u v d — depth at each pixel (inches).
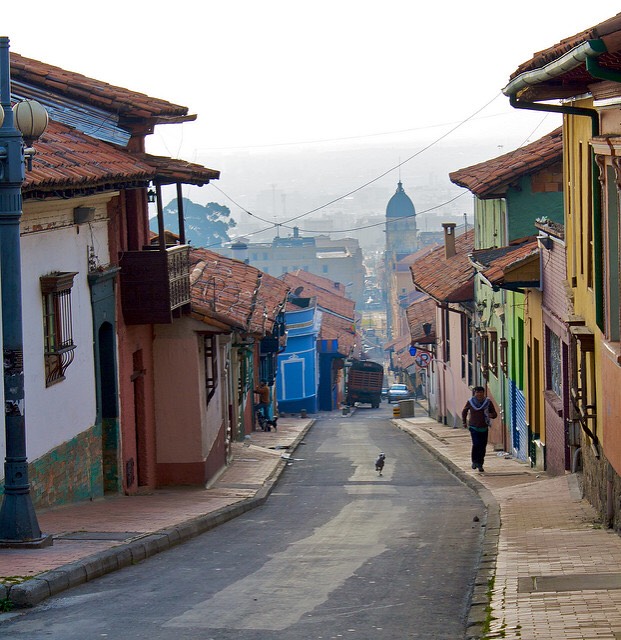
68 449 642.8
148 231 861.8
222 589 416.2
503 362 1095.6
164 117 796.6
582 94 570.9
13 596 381.1
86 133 751.1
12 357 465.7
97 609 377.4
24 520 472.4
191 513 652.1
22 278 564.1
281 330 1755.7
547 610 357.7
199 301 876.6
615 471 525.7
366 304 6624.0
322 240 6289.4
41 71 757.3
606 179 537.0
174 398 852.6
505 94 564.7
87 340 686.5
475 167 1235.9
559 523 575.2
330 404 2822.3
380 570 462.9
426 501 759.1
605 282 553.9
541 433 879.1
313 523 648.4
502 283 856.3
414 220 6067.9
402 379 3585.1
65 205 635.5
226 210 5679.1
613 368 523.8
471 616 363.9
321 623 357.7
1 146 456.1
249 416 1435.8
